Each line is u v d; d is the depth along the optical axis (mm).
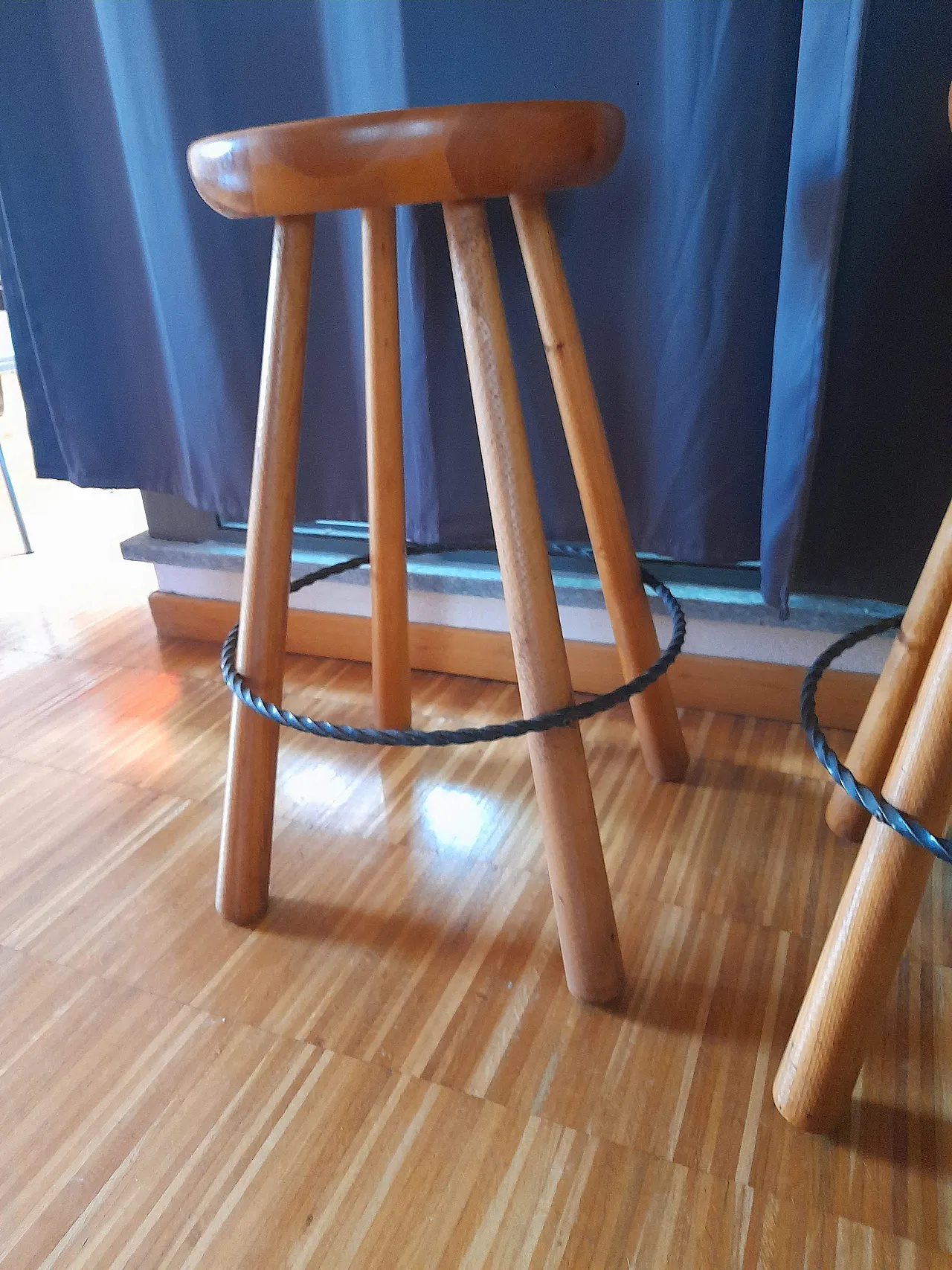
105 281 940
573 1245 482
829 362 717
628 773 874
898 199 666
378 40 733
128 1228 500
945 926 678
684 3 644
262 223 843
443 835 809
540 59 712
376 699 936
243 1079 583
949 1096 556
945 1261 469
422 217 785
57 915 729
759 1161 521
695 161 688
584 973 614
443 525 917
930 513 765
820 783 845
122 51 799
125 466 1042
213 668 1126
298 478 962
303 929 707
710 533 818
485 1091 568
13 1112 568
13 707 1047
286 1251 486
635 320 773
